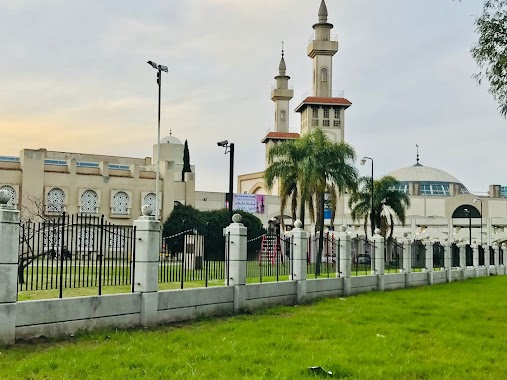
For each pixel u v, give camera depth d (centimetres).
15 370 943
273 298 1958
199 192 7244
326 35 8281
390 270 3048
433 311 1872
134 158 7425
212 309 1675
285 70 9150
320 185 3616
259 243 2517
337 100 8056
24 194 5341
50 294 1573
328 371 1002
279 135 8625
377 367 1058
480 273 4231
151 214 1508
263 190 8400
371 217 4894
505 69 1686
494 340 1370
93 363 1002
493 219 7150
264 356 1103
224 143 3025
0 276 1116
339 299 2231
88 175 5700
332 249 2670
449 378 995
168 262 1881
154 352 1118
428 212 8069
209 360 1059
